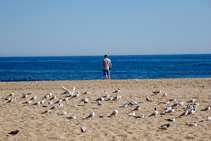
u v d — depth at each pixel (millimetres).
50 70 70562
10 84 26109
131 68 75812
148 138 9922
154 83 25234
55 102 16844
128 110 14922
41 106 16438
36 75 53188
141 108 15312
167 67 79562
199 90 21141
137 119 12867
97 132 10820
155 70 65562
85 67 86312
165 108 14836
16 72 63156
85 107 15859
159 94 19641
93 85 24641
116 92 20531
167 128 11203
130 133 10594
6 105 16734
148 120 12633
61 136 10359
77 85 24844
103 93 20453
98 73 56906
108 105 16328
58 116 13766
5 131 11086
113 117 13352
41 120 12930
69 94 18781
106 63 28344
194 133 10461
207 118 12461
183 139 9734
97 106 16078
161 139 9773
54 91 21906
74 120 12867
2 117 13539
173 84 24516
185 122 12180
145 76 48750
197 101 16969
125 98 18344
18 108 15812
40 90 22562
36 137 10281
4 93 21203
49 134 10648
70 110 15094
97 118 13195
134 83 25453
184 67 78562
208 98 17781
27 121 12742
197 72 57250
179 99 17641
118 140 9781
